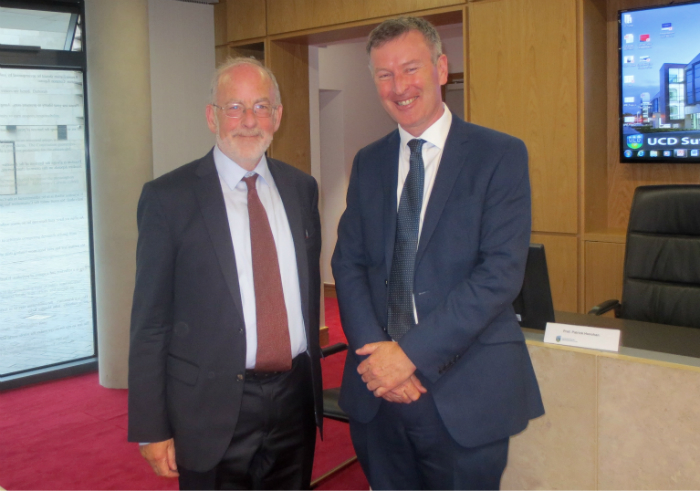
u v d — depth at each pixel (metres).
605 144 3.94
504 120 3.80
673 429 1.74
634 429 1.80
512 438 2.03
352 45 6.94
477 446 1.59
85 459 3.39
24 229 4.60
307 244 1.87
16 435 3.71
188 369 1.70
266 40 4.64
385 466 1.75
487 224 1.57
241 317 1.68
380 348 1.56
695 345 2.15
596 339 1.88
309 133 5.07
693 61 3.57
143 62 4.34
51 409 4.13
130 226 4.39
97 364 4.92
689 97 3.61
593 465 1.88
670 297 2.91
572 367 1.89
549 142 3.68
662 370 1.74
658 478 1.78
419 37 1.59
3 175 4.47
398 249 1.66
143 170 4.39
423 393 1.61
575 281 3.69
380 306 1.69
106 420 3.94
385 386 1.53
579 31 3.52
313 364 1.86
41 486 3.09
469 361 1.59
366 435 1.77
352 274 1.76
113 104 4.29
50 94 4.60
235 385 1.68
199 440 1.68
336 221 7.09
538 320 2.05
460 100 6.72
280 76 4.73
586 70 3.58
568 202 3.66
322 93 6.95
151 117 4.45
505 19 3.72
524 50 3.68
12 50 4.32
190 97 4.69
